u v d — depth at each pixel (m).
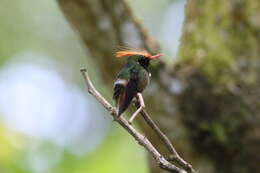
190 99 10.86
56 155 15.09
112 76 10.72
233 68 11.20
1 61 17.50
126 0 10.59
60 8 10.62
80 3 10.40
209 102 10.93
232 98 11.03
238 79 11.15
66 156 15.02
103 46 10.58
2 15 17.69
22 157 14.68
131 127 6.44
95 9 10.45
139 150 15.80
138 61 6.32
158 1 17.95
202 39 11.45
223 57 11.26
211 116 10.92
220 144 10.92
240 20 11.47
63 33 18.12
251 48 11.36
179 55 11.52
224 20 11.49
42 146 15.12
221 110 10.97
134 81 6.20
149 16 17.81
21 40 17.78
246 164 10.98
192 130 10.85
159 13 17.84
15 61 17.66
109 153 15.84
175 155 6.56
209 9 11.60
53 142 15.35
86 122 17.50
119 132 16.39
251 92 11.11
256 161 10.95
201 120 10.87
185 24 11.75
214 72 11.12
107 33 10.52
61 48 18.12
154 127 6.48
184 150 10.90
